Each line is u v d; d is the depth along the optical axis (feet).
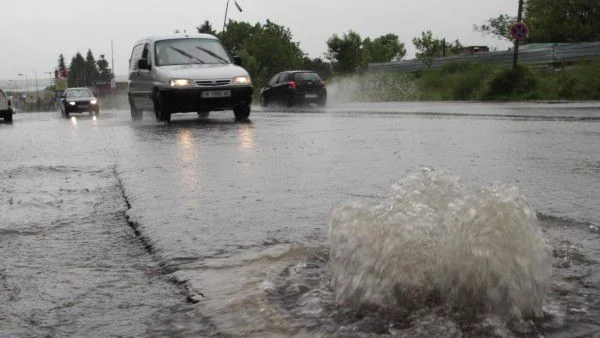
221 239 9.93
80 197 14.70
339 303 6.49
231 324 6.26
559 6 141.59
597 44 98.68
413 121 39.24
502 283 5.83
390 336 5.67
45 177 18.42
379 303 6.16
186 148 25.57
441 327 5.73
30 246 10.04
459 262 6.02
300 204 12.81
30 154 25.95
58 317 6.83
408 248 6.18
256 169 18.49
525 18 151.12
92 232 11.01
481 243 5.90
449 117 42.19
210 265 8.41
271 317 6.28
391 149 23.00
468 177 15.84
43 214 12.69
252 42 241.76
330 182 15.66
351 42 213.46
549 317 6.07
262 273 7.81
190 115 57.62
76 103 99.19
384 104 80.64
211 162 20.51
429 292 6.17
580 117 38.24
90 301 7.32
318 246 8.98
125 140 31.17
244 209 12.41
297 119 45.29
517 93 79.87
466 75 94.27
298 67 251.60
